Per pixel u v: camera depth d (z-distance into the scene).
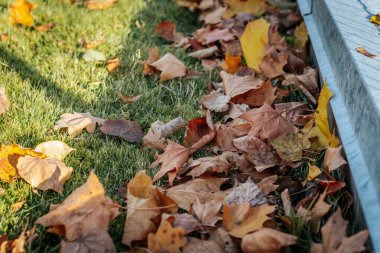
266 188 1.89
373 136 1.63
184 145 2.19
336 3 2.46
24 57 2.83
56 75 2.69
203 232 1.70
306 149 2.08
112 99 2.53
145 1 3.64
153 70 2.77
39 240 1.72
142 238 1.66
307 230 1.69
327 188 1.82
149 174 2.04
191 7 3.52
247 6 3.35
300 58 2.82
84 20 3.30
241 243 1.61
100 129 2.27
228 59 2.72
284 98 2.55
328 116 2.22
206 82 2.70
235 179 1.95
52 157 2.04
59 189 1.92
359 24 2.23
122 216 1.79
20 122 2.28
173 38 3.18
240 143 2.08
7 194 1.91
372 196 1.58
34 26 3.16
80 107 2.46
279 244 1.54
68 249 1.60
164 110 2.47
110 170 2.07
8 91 2.49
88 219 1.67
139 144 2.24
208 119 2.20
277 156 2.05
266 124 2.15
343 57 2.09
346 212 1.76
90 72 2.76
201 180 1.92
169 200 1.75
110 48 3.02
